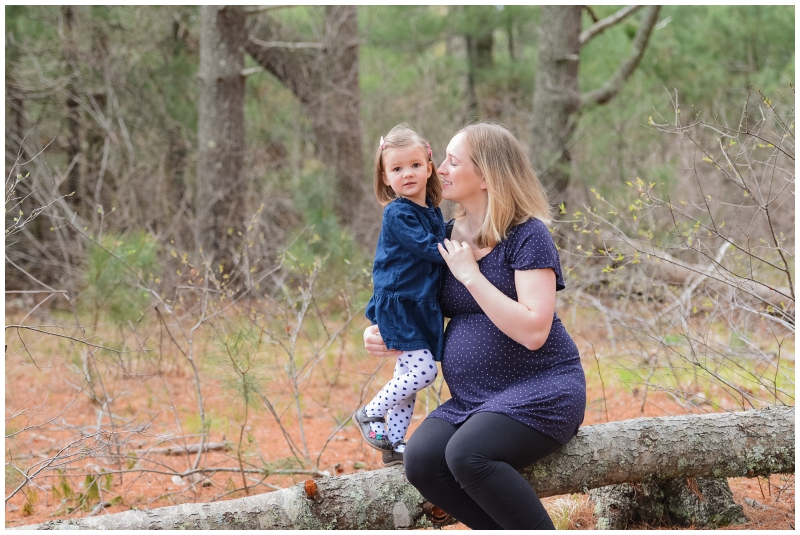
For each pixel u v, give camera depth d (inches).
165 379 230.2
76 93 403.2
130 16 440.5
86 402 208.8
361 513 101.6
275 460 158.4
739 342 187.3
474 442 88.9
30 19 384.2
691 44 500.4
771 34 474.6
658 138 378.9
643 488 120.2
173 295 251.1
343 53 422.9
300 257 235.9
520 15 588.7
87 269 221.6
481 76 594.9
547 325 92.2
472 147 99.2
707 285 183.6
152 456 168.9
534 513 89.0
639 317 183.5
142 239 229.6
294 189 343.9
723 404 179.2
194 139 454.0
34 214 148.6
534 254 94.0
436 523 103.0
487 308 92.8
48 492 146.1
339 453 170.6
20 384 226.7
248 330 155.3
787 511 123.0
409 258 104.0
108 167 383.9
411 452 94.0
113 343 202.8
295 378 166.2
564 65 394.0
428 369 102.7
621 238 163.5
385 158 108.0
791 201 251.6
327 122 415.8
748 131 143.1
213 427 183.8
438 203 114.3
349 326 236.5
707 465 108.9
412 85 551.2
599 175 370.9
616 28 545.6
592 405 194.5
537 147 398.9
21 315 308.3
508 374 96.1
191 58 464.1
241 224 348.5
